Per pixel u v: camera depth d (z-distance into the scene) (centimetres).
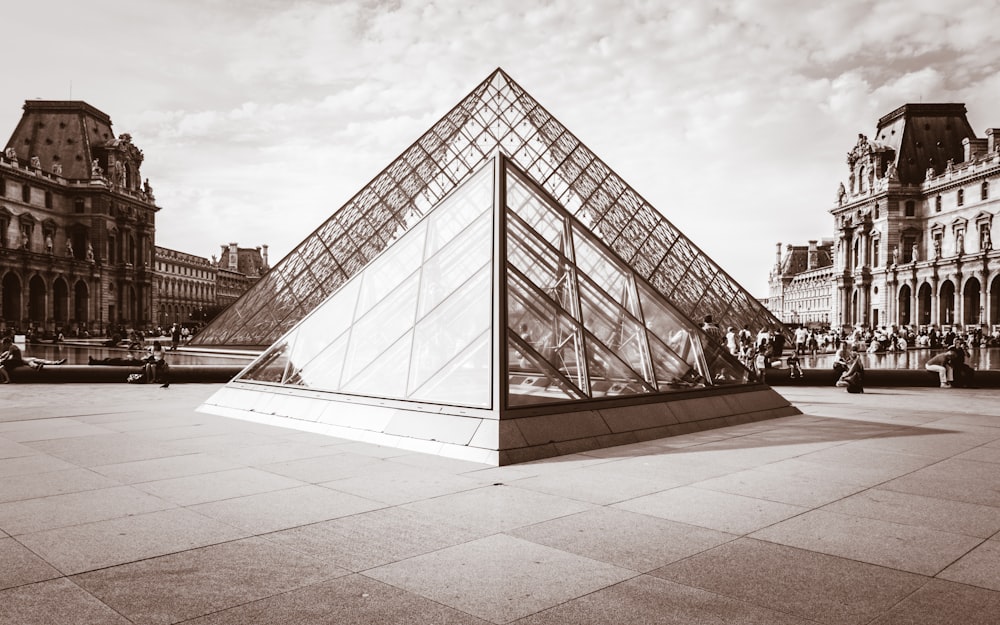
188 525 806
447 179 4169
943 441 1428
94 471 1112
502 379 1303
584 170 4191
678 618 550
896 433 1554
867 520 827
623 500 928
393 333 1678
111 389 2969
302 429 1594
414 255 1831
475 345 1401
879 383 3167
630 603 581
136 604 575
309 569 661
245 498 936
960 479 1051
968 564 675
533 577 641
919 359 5981
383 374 1595
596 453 1298
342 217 4622
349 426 1497
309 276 4481
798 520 828
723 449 1341
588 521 827
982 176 11544
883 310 13262
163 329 15550
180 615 554
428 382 1457
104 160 14375
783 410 1914
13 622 539
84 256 13700
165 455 1259
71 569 658
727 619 549
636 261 3900
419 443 1321
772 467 1152
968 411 2028
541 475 1091
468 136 4303
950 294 12162
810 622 543
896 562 681
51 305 12369
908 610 566
